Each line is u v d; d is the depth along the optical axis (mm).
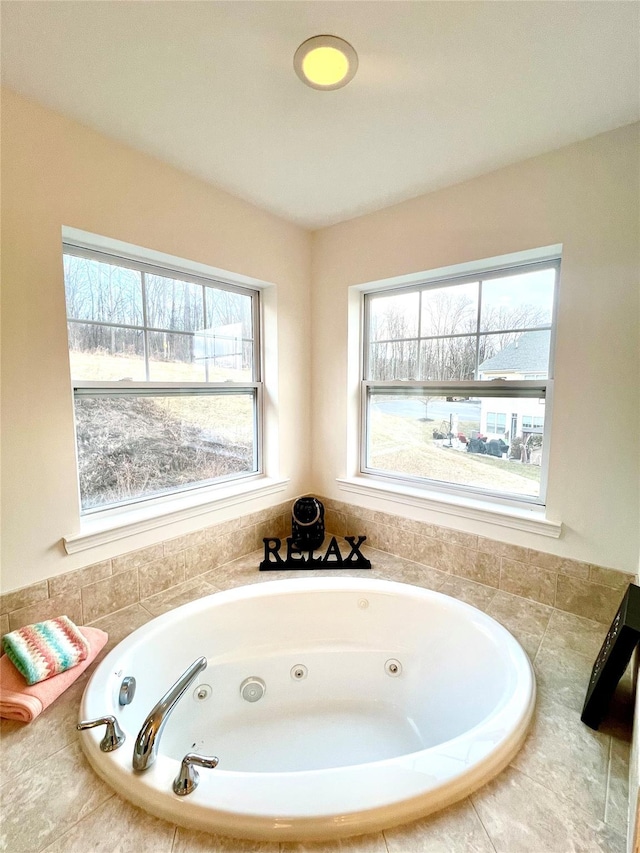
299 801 849
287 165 1689
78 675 1262
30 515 1397
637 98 1274
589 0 940
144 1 947
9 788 915
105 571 1619
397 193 1928
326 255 2373
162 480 1942
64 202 1398
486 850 793
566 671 1317
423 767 927
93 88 1242
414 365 2211
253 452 2391
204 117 1383
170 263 1838
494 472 1958
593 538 1590
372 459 2443
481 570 1900
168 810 853
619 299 1467
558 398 1618
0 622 1342
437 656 1629
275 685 1701
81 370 1619
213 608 1652
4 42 1057
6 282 1293
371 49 1091
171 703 1021
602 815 857
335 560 2127
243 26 1020
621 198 1438
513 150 1570
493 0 946
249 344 2320
